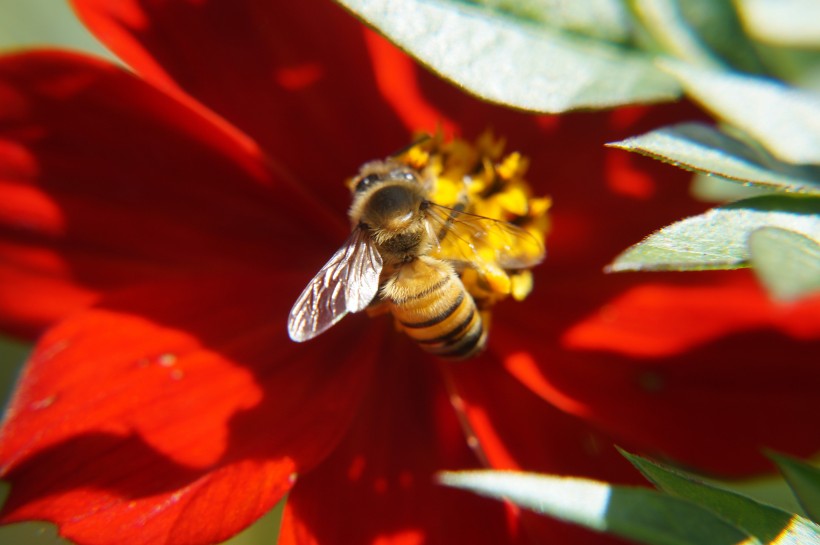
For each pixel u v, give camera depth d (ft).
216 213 0.41
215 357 0.40
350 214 0.41
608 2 0.37
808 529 0.33
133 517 0.37
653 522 0.33
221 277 0.41
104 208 0.40
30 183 0.40
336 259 0.39
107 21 0.39
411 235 0.40
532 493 0.33
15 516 0.36
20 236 0.40
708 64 0.38
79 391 0.38
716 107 0.36
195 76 0.40
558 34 0.36
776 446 0.41
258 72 0.41
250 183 0.41
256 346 0.40
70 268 0.40
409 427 0.41
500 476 0.33
